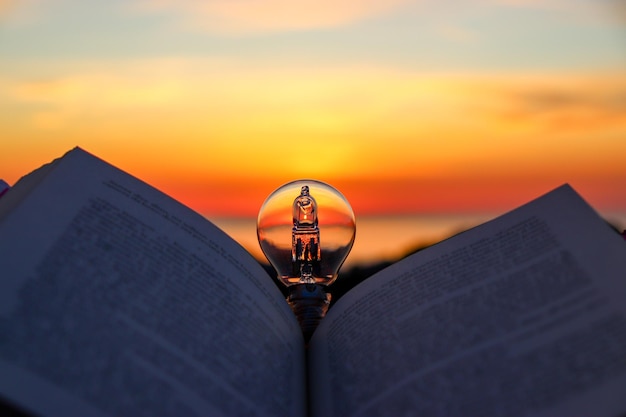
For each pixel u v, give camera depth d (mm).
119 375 178
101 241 208
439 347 203
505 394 185
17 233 195
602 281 201
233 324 212
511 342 196
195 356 194
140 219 224
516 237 227
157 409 176
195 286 215
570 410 176
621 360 181
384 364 206
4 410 163
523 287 209
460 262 228
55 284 188
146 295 201
